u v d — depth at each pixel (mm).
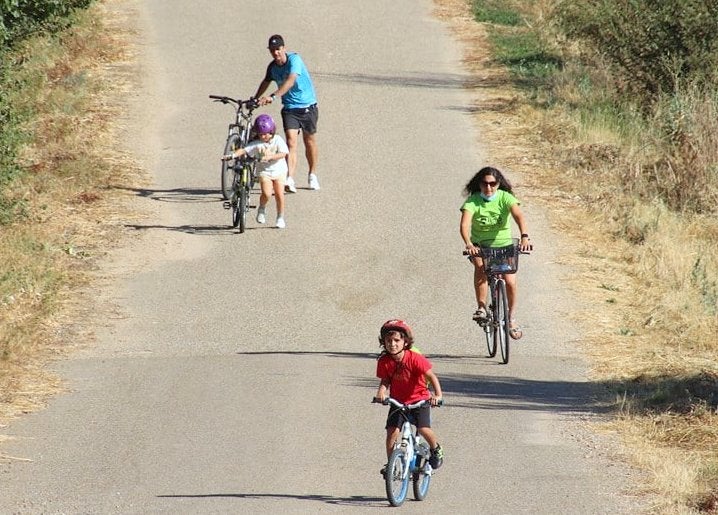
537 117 57906
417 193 47875
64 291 37156
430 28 74312
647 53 60344
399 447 21078
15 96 55062
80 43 66125
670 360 32000
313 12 76312
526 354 32594
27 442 25266
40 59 61750
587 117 57688
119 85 61281
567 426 26516
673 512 21094
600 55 63938
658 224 44656
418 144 54156
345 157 52062
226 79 63438
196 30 71812
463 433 25891
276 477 23031
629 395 28922
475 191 31797
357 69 66000
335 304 36781
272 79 46844
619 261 41281
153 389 29047
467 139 55031
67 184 47469
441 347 33250
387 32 73000
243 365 31078
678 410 27516
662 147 53875
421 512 21203
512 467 23781
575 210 46375
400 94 61688
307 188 48094
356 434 25688
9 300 35500
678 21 59250
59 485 22672
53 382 29625
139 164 50938
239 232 43125
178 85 62125
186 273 39219
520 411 27547
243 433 25719
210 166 51156
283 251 41344
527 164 51781
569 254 41625
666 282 39094
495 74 65750
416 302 37062
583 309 36531
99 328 34312
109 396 28500
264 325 34844
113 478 23047
